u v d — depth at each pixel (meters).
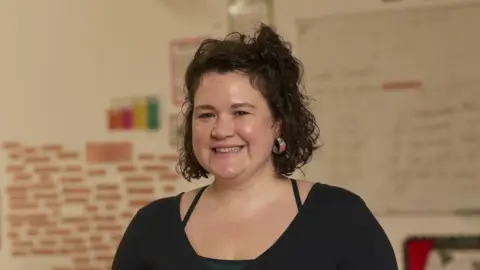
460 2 1.98
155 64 2.22
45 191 2.29
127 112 2.24
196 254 1.04
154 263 1.07
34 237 2.29
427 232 2.00
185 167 1.20
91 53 2.26
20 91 2.30
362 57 2.06
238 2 2.16
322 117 2.09
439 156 2.00
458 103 1.98
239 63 1.03
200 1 2.19
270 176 1.11
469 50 1.97
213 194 1.13
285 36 2.12
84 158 2.27
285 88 1.07
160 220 1.11
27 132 2.30
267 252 1.00
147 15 2.23
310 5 2.10
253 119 1.03
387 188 2.04
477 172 1.97
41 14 2.29
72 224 2.27
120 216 2.24
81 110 2.27
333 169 2.08
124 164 2.24
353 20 2.06
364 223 1.03
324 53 2.09
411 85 2.02
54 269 2.28
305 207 1.05
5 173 2.31
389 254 1.03
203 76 1.06
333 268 1.00
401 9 2.02
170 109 2.21
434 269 2.00
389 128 2.04
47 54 2.29
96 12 2.26
